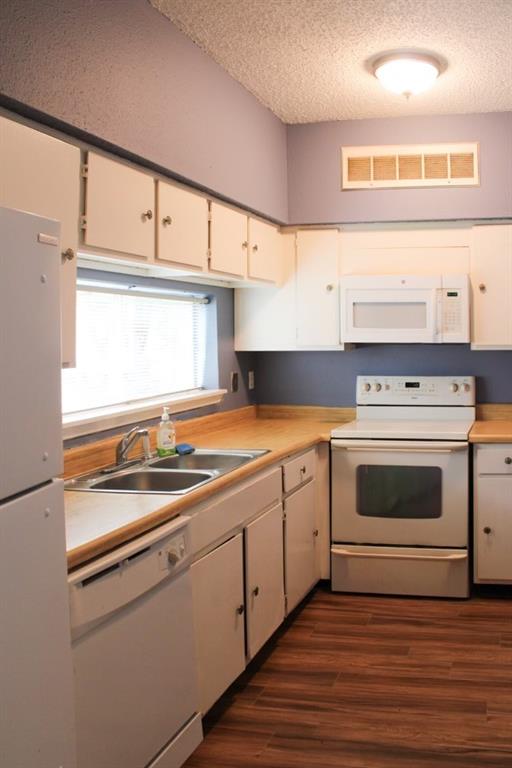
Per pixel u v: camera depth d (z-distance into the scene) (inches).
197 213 124.3
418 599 151.9
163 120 108.5
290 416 185.0
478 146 159.6
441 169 161.2
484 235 161.5
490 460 149.0
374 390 174.9
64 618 60.8
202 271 126.7
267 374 186.5
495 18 110.2
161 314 146.5
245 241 146.2
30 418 55.6
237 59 126.3
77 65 87.9
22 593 54.4
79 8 88.2
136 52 101.0
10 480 52.8
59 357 60.4
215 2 104.6
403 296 161.6
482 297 162.2
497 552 149.9
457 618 140.6
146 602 81.7
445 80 137.1
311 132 165.5
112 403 129.3
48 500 58.4
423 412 172.9
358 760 94.1
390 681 115.1
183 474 113.3
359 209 164.4
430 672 118.0
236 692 112.7
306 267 168.6
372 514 153.7
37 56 80.8
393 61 124.1
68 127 87.7
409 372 177.6
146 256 107.5
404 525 152.6
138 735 79.4
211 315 163.2
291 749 97.0
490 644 128.3
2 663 51.7
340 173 164.7
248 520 115.7
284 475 133.2
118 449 117.4
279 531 130.0
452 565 150.6
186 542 91.0
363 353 180.2
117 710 75.5
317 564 155.3
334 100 149.3
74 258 84.4
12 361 53.2
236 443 141.3
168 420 130.7
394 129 162.2
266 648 128.6
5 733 52.0
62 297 82.3
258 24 112.0
